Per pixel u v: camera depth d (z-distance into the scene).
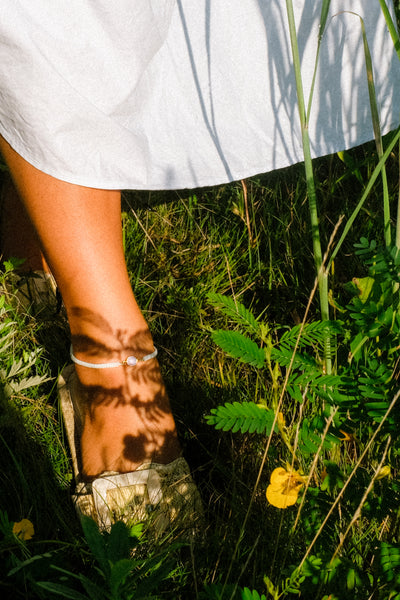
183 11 1.37
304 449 1.00
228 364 1.67
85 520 0.91
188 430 1.56
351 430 1.03
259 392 1.57
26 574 1.04
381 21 1.61
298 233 2.02
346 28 1.57
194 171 1.50
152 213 2.06
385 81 1.69
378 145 1.12
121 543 0.92
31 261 1.86
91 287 1.22
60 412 1.54
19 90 1.07
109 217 1.24
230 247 2.05
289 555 1.17
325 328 1.08
